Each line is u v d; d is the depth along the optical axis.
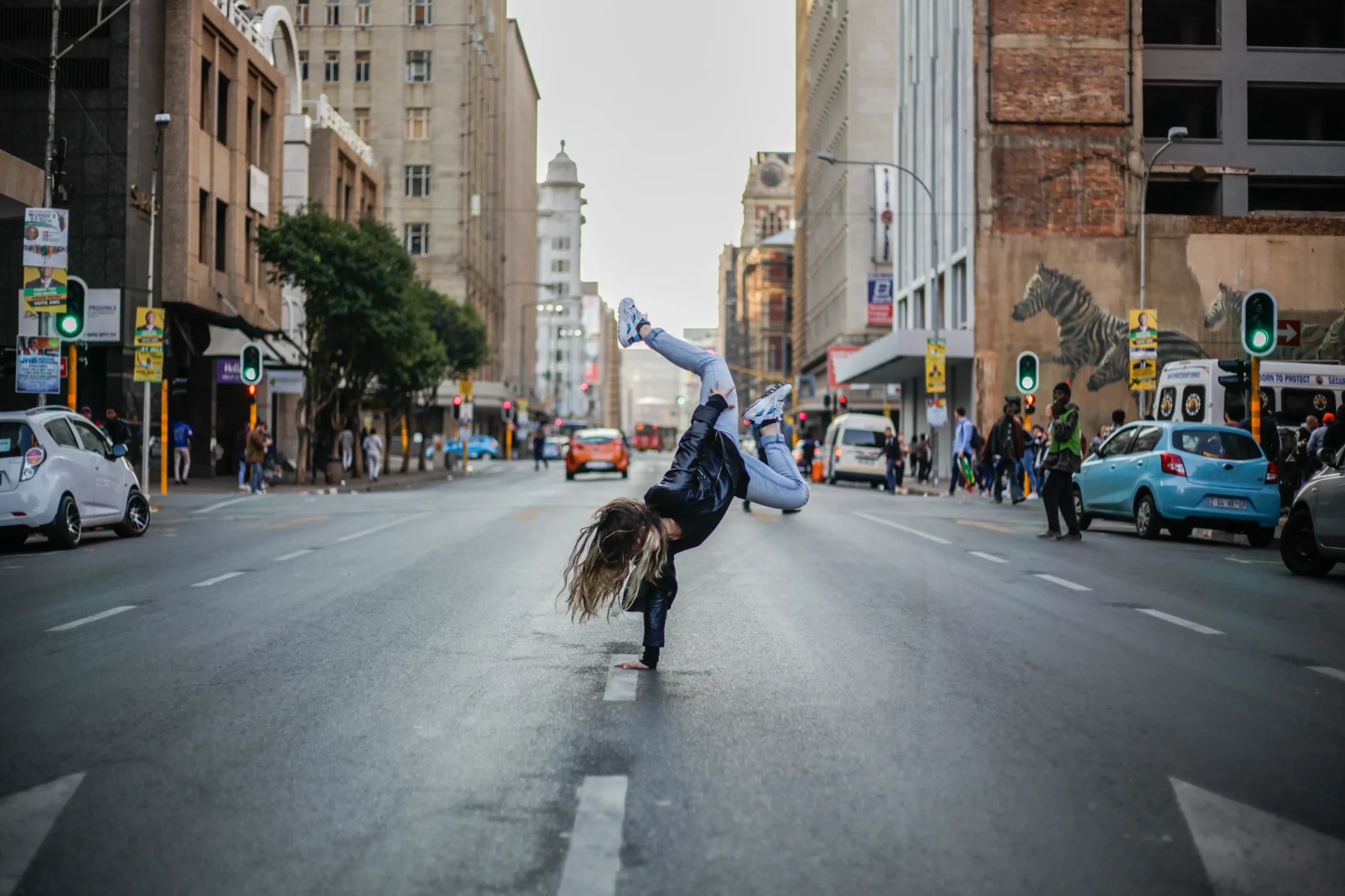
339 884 3.97
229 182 41.38
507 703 6.65
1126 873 4.08
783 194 163.62
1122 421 27.05
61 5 35.34
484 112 94.88
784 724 6.16
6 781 5.14
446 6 83.69
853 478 43.97
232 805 4.80
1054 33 47.09
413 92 83.62
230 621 9.66
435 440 76.81
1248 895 3.91
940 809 4.75
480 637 8.88
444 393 90.62
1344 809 4.79
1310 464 22.66
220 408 46.28
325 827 4.53
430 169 83.75
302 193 52.34
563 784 5.08
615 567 6.83
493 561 14.47
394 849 4.30
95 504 17.42
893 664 7.83
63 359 26.23
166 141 37.25
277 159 46.34
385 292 40.62
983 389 46.50
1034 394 46.47
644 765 5.38
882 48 79.44
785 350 144.12
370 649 8.38
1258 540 18.47
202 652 8.23
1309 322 46.47
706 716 6.33
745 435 105.81
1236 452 18.59
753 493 7.14
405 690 7.00
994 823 4.59
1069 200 46.88
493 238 100.94
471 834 4.45
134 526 18.80
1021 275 46.69
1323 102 51.50
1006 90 46.97
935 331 43.09
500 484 44.22
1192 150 49.06
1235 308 46.59
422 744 5.75
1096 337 46.56
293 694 6.88
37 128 35.50
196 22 38.00
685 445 6.93
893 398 71.50
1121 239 46.78
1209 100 50.78
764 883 3.96
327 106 55.81
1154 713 6.45
